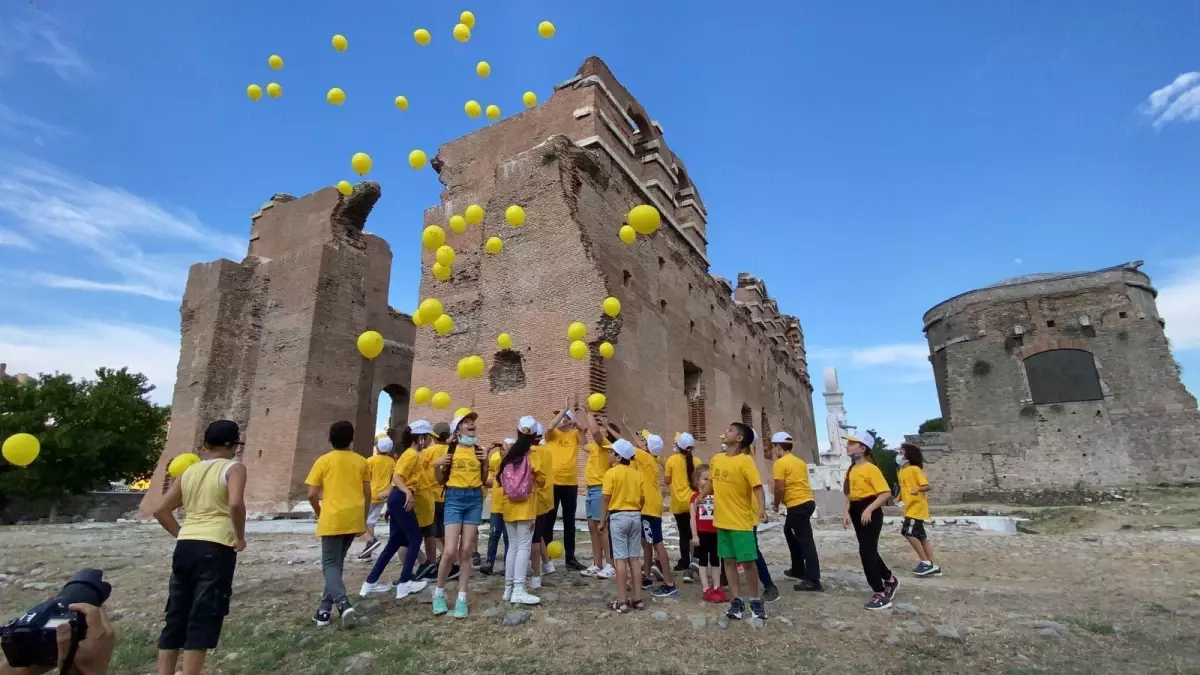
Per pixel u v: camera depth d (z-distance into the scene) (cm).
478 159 1906
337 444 607
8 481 2577
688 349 2148
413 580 704
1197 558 912
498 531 773
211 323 2181
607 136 1855
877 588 614
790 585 739
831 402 2845
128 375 3238
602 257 1681
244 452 2092
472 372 874
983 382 3466
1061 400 3266
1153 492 2908
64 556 1030
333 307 2191
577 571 787
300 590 695
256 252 2412
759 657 471
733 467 583
